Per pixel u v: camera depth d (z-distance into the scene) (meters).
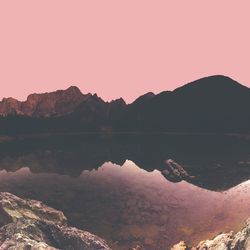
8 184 58.22
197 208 53.84
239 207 50.75
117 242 46.97
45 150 75.25
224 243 38.72
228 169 63.12
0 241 39.06
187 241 46.88
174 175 63.34
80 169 65.88
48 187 58.12
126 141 82.38
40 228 42.62
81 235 43.34
